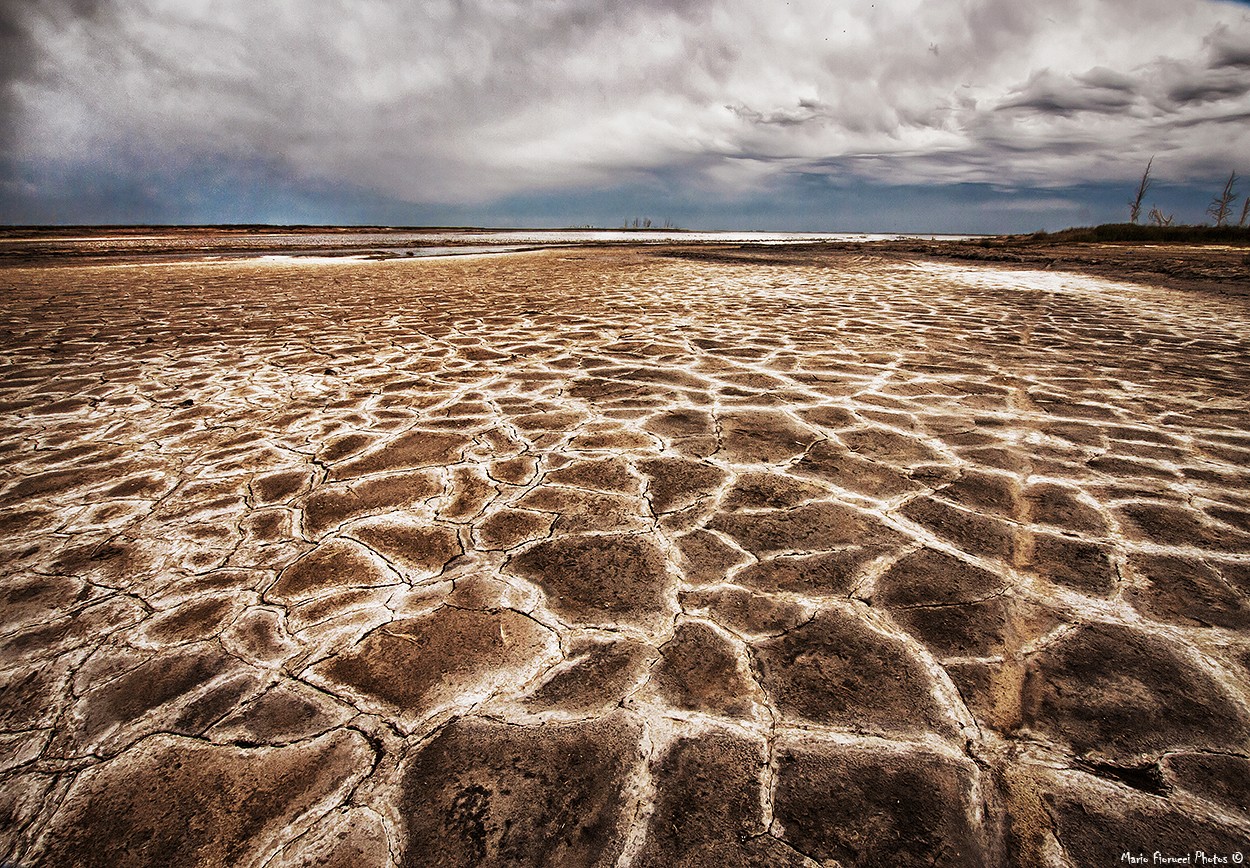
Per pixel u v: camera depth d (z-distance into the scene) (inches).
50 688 61.0
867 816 46.7
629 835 45.7
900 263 599.8
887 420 133.7
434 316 293.4
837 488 101.3
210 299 368.2
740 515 92.6
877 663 62.0
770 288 393.1
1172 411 139.0
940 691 58.2
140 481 108.7
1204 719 54.7
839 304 311.9
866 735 53.6
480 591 75.2
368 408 148.4
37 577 79.8
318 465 114.6
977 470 107.6
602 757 52.0
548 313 296.5
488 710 57.2
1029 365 181.9
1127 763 50.6
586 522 91.4
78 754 53.4
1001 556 80.7
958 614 69.2
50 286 453.1
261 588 76.8
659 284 429.4
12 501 101.4
